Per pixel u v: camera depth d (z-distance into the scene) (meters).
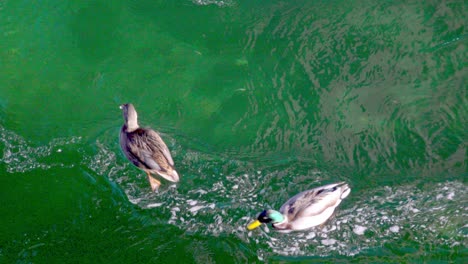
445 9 11.73
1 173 9.41
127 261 8.23
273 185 9.16
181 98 10.57
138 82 10.84
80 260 8.27
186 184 9.18
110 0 12.34
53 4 12.31
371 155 9.54
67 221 8.77
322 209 8.22
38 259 8.27
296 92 10.55
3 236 8.56
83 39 11.62
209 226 8.62
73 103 10.52
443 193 8.88
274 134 9.95
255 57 11.17
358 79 10.66
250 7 12.13
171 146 9.73
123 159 9.55
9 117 10.23
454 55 10.92
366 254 8.17
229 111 10.34
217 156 9.59
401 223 8.49
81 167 9.48
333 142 9.77
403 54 11.01
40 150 9.72
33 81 10.88
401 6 11.86
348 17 11.73
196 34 11.66
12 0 12.39
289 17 11.84
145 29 11.77
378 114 10.11
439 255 8.08
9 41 11.62
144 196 9.05
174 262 8.20
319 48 11.21
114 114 10.34
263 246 8.37
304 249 8.30
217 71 10.97
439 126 9.88
